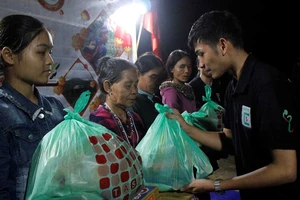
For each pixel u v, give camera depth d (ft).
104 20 9.34
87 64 8.65
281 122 4.31
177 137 5.07
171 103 7.35
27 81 3.53
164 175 4.73
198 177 4.99
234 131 5.46
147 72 6.68
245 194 5.37
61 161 3.03
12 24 3.29
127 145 3.57
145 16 13.16
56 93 7.63
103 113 5.03
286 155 4.32
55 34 7.52
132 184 3.26
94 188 2.95
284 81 4.54
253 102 4.69
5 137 3.19
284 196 4.79
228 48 4.81
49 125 3.84
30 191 3.06
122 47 10.30
